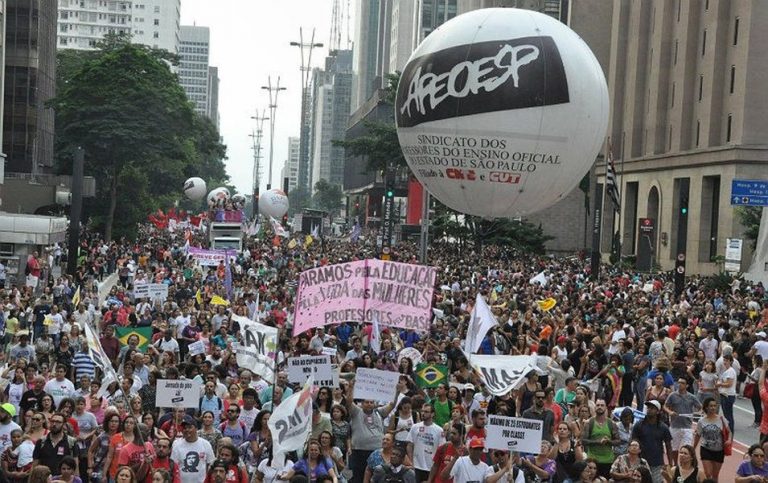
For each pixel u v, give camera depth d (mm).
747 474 16781
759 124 81812
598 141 28734
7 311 33375
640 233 86938
